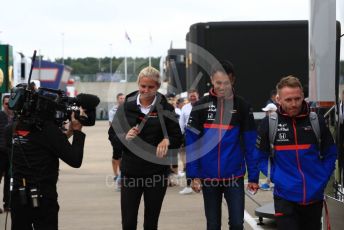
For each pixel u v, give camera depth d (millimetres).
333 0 6660
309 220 5977
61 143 5941
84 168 18484
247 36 17219
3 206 10969
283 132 5867
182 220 10188
